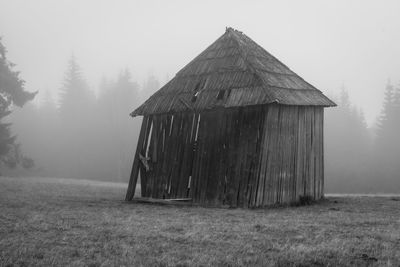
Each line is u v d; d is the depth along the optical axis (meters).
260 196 20.73
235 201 21.14
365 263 10.79
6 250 11.76
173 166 23.73
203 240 13.02
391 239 13.16
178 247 12.29
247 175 20.94
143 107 25.17
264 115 20.98
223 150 21.98
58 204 22.03
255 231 14.45
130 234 13.93
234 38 25.56
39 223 15.70
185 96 23.97
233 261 10.86
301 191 23.05
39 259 11.09
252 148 21.03
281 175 21.86
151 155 24.66
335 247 12.13
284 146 22.06
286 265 10.73
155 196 24.14
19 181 40.44
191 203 22.28
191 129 23.42
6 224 15.45
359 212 19.38
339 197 27.09
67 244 12.59
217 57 25.06
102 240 13.11
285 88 22.56
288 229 14.71
